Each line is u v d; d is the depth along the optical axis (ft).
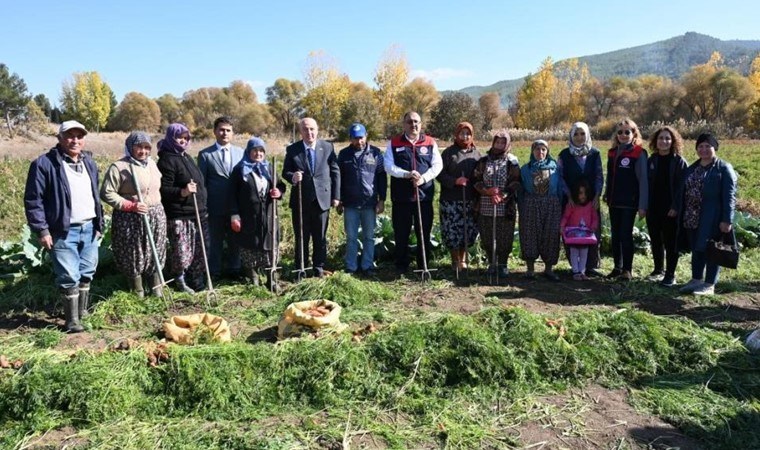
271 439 12.61
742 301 22.24
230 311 20.40
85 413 13.47
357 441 12.80
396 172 23.97
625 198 23.81
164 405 14.11
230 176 22.33
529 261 24.71
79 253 19.15
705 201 21.65
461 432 13.08
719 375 15.92
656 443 12.97
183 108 296.92
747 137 158.71
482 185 24.14
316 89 218.79
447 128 161.99
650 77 283.38
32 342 17.48
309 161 23.66
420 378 15.35
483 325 17.26
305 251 24.76
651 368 16.28
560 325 17.48
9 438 12.77
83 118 260.42
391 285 23.67
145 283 22.56
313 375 15.06
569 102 262.26
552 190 23.89
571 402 14.75
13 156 72.64
